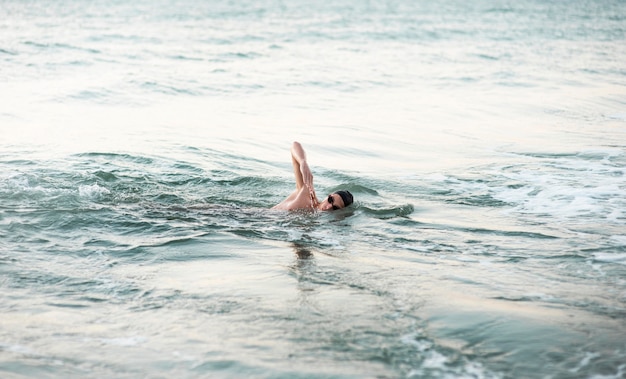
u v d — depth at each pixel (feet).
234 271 16.81
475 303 14.65
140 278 16.22
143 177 27.48
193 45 81.25
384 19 131.85
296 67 66.18
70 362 11.78
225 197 25.49
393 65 70.54
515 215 22.97
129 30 95.25
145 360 11.91
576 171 29.89
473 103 50.78
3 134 34.55
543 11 167.94
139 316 13.87
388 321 13.62
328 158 33.19
